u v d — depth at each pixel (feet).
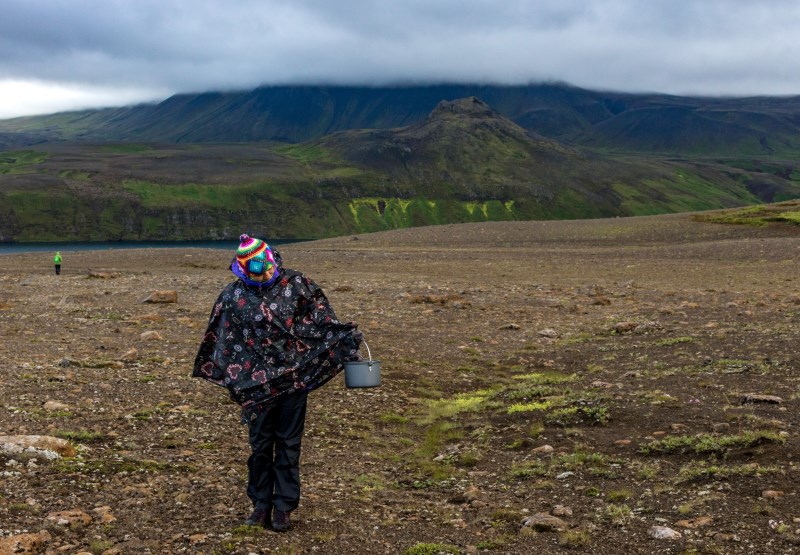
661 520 21.12
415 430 35.99
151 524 20.85
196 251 238.48
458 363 54.19
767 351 47.62
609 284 119.96
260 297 19.95
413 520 22.21
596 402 36.27
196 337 62.08
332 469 28.45
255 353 20.06
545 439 31.78
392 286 112.78
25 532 19.49
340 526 21.39
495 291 106.32
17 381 40.45
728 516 20.85
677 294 98.99
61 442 27.14
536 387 42.24
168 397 38.81
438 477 27.25
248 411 20.38
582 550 19.42
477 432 33.91
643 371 45.32
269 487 20.94
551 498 24.20
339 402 40.63
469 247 255.29
